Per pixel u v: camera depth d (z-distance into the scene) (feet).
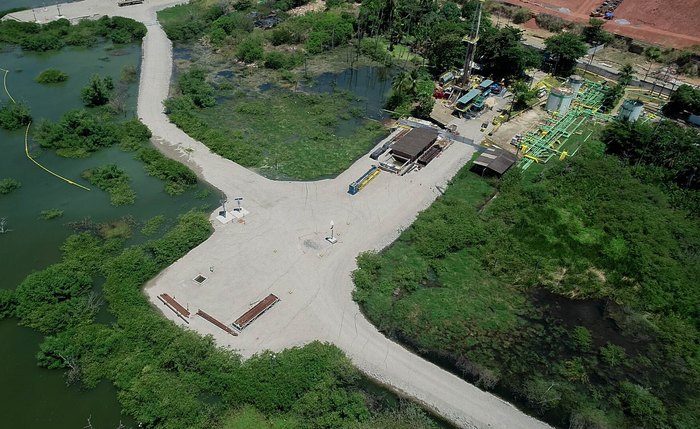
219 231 227.20
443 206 245.65
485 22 410.11
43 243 221.87
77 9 459.73
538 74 378.32
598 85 362.74
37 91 337.93
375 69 389.39
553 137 304.09
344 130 311.47
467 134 305.94
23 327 184.34
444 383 171.73
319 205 245.24
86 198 248.93
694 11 418.92
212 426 155.74
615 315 201.77
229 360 171.32
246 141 294.25
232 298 195.62
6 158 273.75
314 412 159.43
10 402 161.68
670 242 229.04
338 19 428.15
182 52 401.70
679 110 326.44
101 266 208.85
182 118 306.76
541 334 192.85
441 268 216.33
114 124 301.84
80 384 167.12
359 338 184.44
